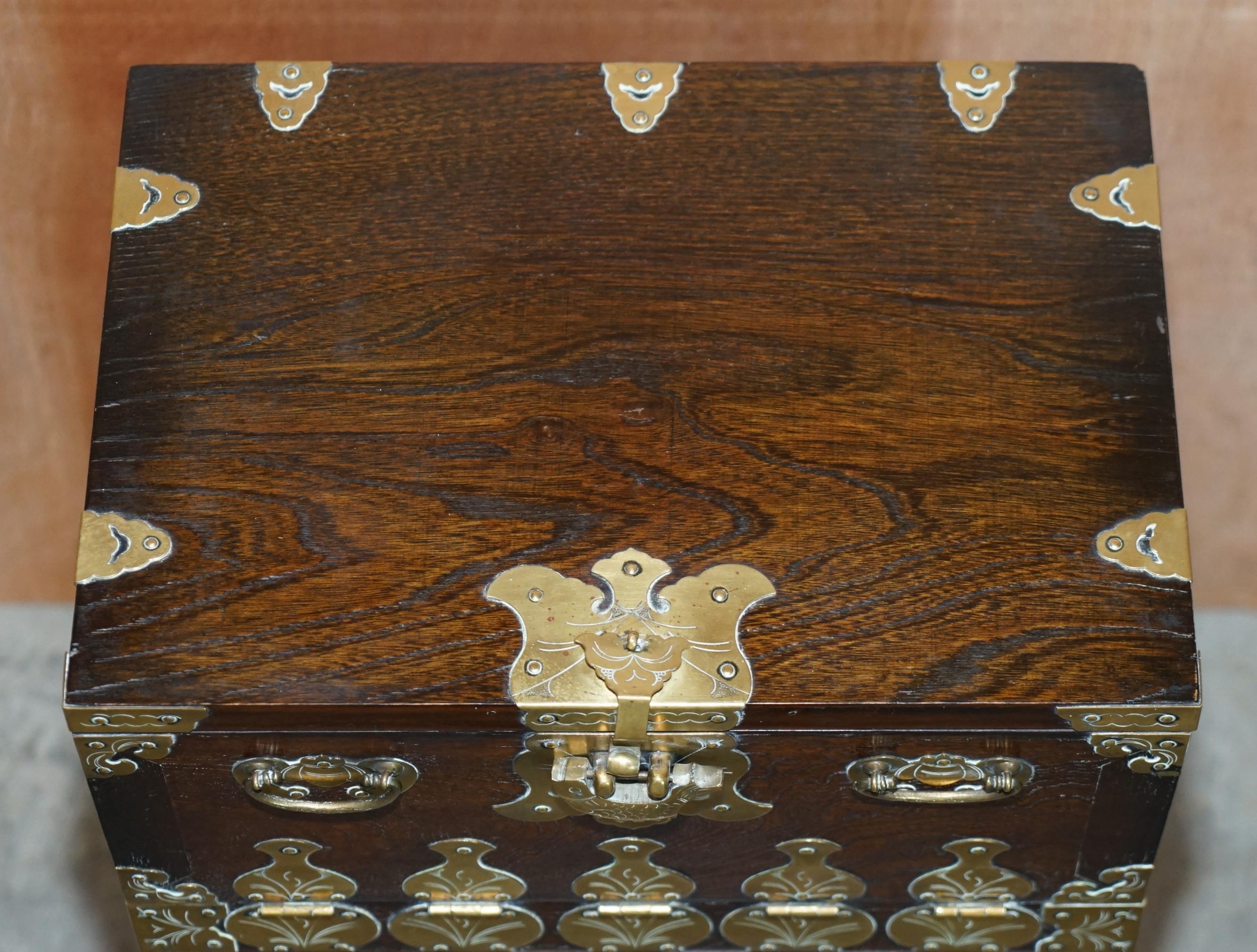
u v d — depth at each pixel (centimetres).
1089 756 168
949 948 194
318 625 165
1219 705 263
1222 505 270
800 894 189
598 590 166
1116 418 174
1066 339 179
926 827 178
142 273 183
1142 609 165
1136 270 182
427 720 163
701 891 188
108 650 164
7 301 247
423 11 225
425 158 189
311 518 170
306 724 164
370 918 190
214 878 184
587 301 181
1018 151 188
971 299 181
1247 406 260
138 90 193
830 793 174
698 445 174
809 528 170
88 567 167
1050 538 168
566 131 190
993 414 175
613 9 225
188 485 172
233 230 185
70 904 242
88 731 164
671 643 164
